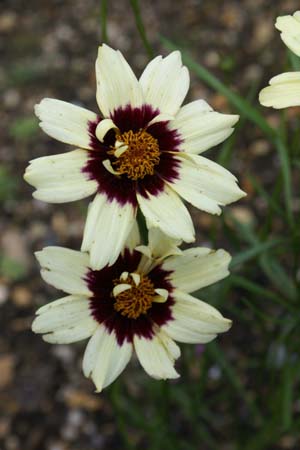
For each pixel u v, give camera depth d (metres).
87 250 0.25
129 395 0.40
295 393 0.42
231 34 0.65
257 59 0.63
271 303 0.46
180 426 0.44
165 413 0.35
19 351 0.49
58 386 0.48
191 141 0.27
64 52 0.67
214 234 0.36
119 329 0.27
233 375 0.37
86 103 0.62
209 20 0.67
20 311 0.51
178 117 0.27
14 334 0.50
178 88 0.27
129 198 0.26
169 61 0.27
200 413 0.41
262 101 0.26
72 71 0.65
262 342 0.45
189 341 0.27
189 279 0.27
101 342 0.27
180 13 0.68
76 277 0.27
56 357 0.49
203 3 0.68
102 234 0.26
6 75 0.65
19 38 0.68
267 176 0.55
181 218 0.26
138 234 0.27
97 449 0.45
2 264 0.53
